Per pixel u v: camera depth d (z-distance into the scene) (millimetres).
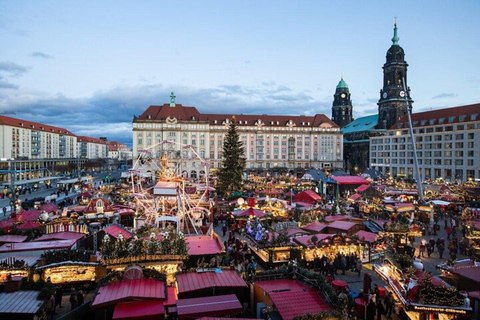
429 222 45969
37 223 35031
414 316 17344
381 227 36125
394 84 152375
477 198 61250
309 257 28000
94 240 27438
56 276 22219
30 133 139500
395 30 154625
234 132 71688
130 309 15477
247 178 101375
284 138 151125
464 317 16391
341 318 14016
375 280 25609
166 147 132875
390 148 138625
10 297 16719
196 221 43938
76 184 86312
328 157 153500
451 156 111625
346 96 194500
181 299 16391
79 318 16281
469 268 20875
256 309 18016
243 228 38750
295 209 43750
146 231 30641
